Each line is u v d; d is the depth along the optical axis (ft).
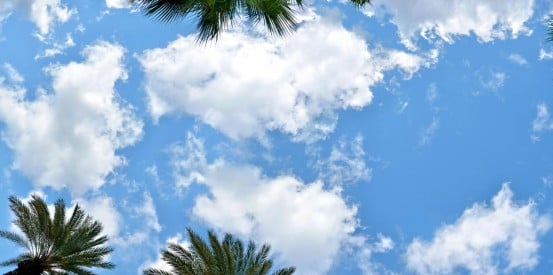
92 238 72.23
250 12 31.58
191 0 28.96
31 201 70.03
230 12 31.09
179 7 29.86
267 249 67.77
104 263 72.74
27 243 70.64
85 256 70.79
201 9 30.42
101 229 73.36
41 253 69.62
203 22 30.99
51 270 69.72
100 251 72.08
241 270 65.87
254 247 67.82
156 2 29.91
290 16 32.12
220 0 30.53
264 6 31.07
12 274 65.82
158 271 64.49
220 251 64.49
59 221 70.49
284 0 31.63
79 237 70.79
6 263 69.36
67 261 70.13
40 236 69.67
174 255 64.64
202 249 64.13
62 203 71.87
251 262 66.59
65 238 69.77
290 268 66.90
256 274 65.87
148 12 29.89
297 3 32.53
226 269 64.13
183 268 63.93
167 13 29.96
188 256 65.05
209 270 64.03
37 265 67.15
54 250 69.72
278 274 66.44
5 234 69.97
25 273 66.08
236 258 66.54
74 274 71.15
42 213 69.72
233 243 67.82
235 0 31.12
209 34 31.22
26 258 69.87
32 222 69.41
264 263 66.64
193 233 64.95
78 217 72.59
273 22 31.83
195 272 64.39
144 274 64.28
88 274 71.46
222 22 31.17
